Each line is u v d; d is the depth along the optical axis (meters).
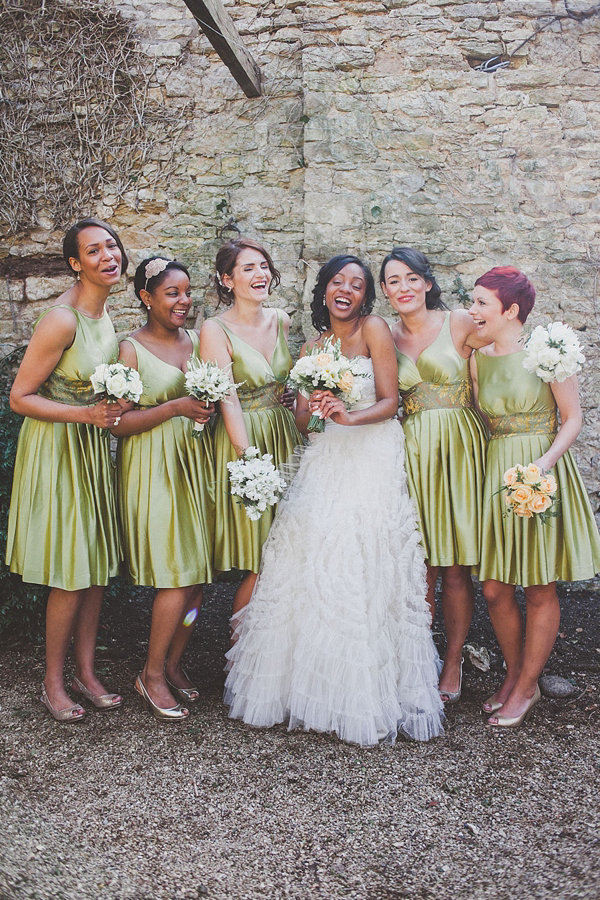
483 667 3.31
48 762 2.57
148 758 2.60
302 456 2.95
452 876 2.02
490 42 4.23
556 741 2.72
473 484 2.85
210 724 2.84
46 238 4.56
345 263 2.90
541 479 2.48
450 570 2.98
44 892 1.89
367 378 2.88
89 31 4.43
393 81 4.26
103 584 2.80
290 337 4.45
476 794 2.40
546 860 2.06
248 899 1.93
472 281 4.31
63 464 2.78
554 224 4.27
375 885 1.99
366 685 2.65
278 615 2.77
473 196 4.28
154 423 2.82
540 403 2.74
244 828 2.23
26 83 4.47
